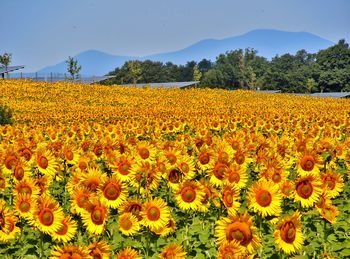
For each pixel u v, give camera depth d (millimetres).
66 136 18016
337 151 12531
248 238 5551
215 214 8461
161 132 21359
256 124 23062
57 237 6559
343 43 167250
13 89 49438
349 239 7758
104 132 19141
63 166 11008
